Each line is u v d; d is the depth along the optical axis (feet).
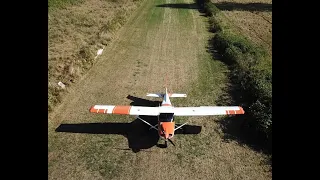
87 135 60.59
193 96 77.15
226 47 104.22
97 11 146.82
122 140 59.72
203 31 130.11
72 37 108.47
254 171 52.80
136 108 60.64
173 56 102.63
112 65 93.61
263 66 86.48
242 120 67.15
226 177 51.37
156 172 51.98
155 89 80.18
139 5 171.94
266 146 58.90
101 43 107.86
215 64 97.04
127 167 52.85
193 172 52.31
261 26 136.26
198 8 170.81
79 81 82.17
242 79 81.30
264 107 62.03
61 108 69.10
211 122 66.59
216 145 59.26
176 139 60.70
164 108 59.98
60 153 55.16
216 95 77.87
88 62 90.63
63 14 133.90
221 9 166.40
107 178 50.29
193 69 92.99
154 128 60.13
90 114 67.77
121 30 126.93
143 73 89.25
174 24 138.72
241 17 150.71
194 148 58.29
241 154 56.85
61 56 90.94
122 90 79.00
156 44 113.19
